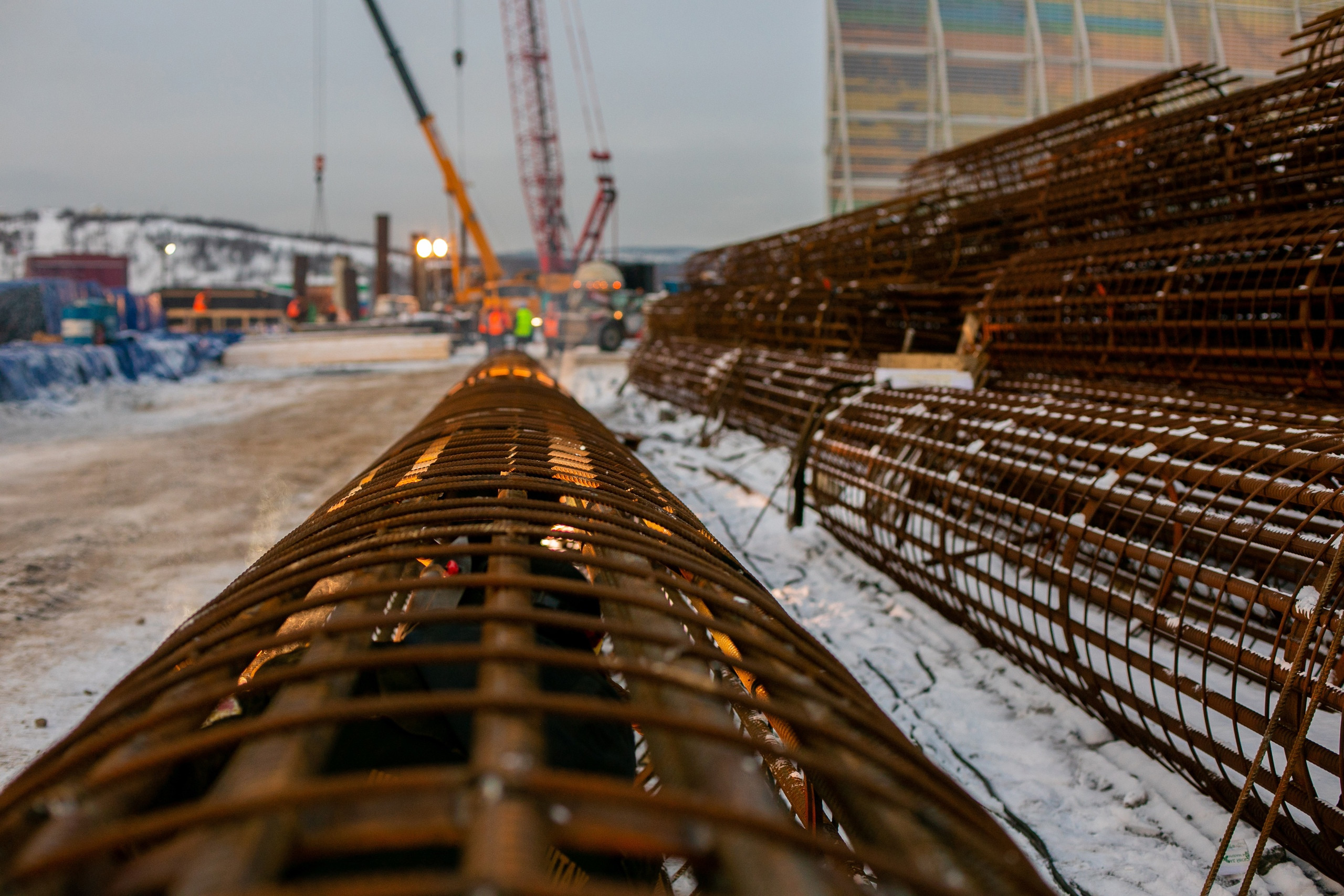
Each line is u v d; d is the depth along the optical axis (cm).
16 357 1482
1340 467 261
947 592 446
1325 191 542
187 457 1040
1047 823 287
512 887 68
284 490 839
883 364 798
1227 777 270
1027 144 991
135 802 99
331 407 1612
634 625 141
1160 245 610
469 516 198
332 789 83
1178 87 753
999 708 373
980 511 513
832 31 2875
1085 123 880
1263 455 300
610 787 87
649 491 278
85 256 4744
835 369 902
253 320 5347
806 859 84
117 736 112
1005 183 1070
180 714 116
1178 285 588
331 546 198
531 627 133
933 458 475
